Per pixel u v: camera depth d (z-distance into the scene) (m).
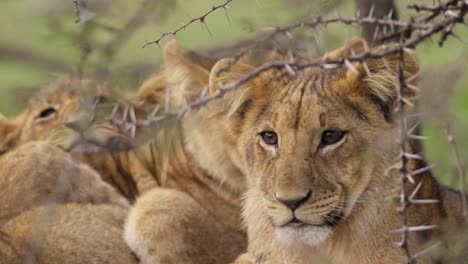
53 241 11.73
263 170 10.86
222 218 13.04
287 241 10.73
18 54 16.62
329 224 10.66
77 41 10.91
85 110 12.47
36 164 12.53
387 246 10.78
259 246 11.46
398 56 9.68
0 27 17.30
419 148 12.32
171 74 12.70
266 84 11.12
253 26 12.41
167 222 12.54
